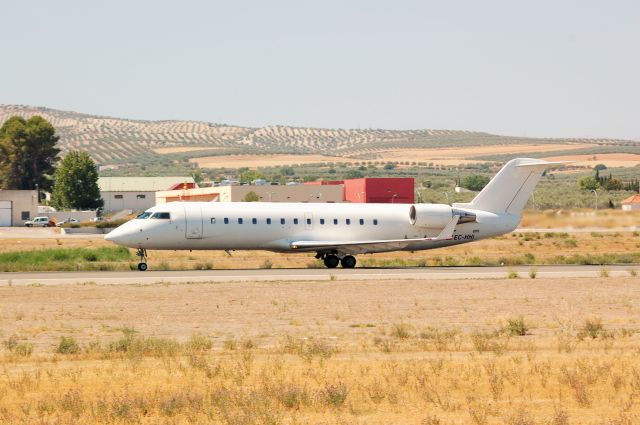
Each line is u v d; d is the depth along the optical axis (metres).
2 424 31.08
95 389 36.97
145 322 59.53
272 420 31.02
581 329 57.09
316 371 40.53
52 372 40.62
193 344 48.62
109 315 62.22
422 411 33.09
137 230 97.50
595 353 46.34
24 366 42.88
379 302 69.81
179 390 36.19
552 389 36.62
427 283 82.75
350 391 36.16
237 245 100.81
